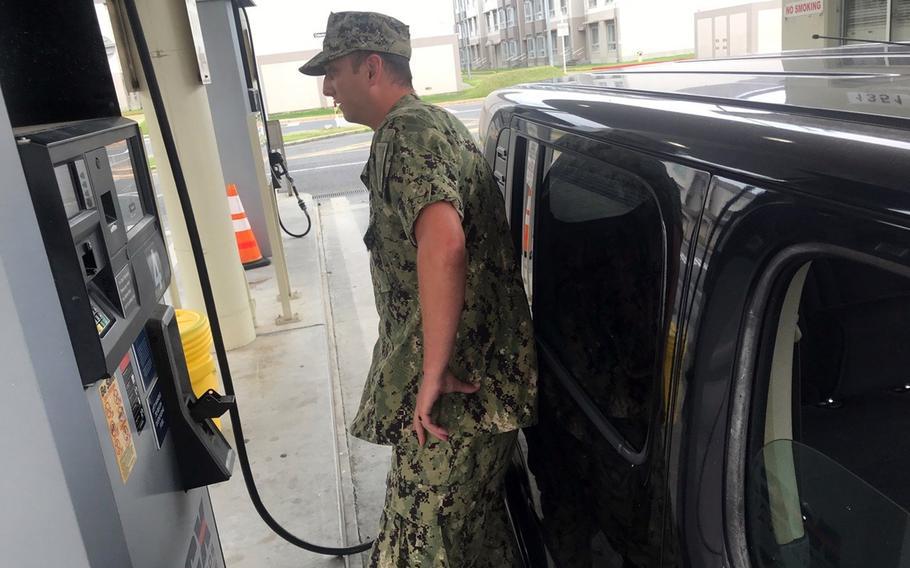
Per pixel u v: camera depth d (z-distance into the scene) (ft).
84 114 5.23
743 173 3.18
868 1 23.03
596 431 4.65
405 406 5.75
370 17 5.86
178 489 5.49
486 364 5.65
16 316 3.39
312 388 13.85
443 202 5.12
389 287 5.83
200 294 15.65
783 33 25.93
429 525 5.84
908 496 3.90
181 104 14.30
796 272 3.07
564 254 5.58
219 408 5.74
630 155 4.21
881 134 2.77
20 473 3.55
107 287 4.41
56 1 5.02
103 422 4.22
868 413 4.09
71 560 3.72
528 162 6.44
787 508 3.42
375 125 6.18
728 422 3.30
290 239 26.05
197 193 14.90
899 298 4.09
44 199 3.72
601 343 4.77
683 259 3.55
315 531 9.62
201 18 21.56
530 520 6.11
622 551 4.20
